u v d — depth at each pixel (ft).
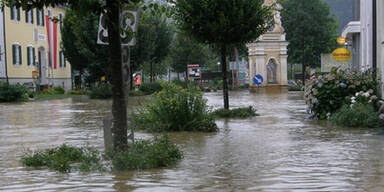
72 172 26.27
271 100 106.01
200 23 61.52
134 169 26.66
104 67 151.53
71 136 45.19
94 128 52.31
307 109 58.80
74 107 93.71
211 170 25.80
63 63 203.51
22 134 47.62
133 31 30.19
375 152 31.35
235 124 53.83
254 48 163.73
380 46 66.69
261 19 63.05
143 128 49.03
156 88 176.14
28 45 174.50
